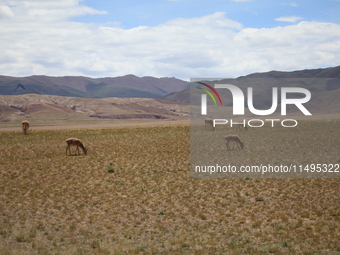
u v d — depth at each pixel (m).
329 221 16.53
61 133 66.06
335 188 23.42
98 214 19.02
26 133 66.56
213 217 18.02
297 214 17.95
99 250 13.25
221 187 24.84
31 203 21.36
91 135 61.75
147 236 15.28
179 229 16.12
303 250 12.98
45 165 34.09
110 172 30.58
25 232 15.59
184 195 22.84
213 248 13.48
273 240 14.27
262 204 20.22
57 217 18.41
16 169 32.41
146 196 22.88
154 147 44.34
